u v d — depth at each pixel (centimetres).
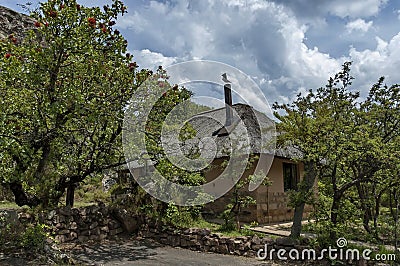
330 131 751
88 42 727
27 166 712
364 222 855
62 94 699
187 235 913
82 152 866
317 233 771
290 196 826
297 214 824
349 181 820
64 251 791
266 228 1080
